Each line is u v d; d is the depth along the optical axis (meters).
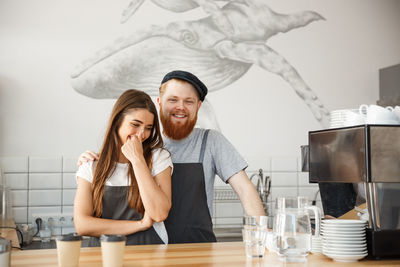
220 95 3.61
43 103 3.32
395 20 3.99
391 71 3.75
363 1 3.94
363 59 3.90
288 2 3.80
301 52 3.79
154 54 3.51
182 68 3.54
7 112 3.27
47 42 3.35
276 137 3.69
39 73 3.33
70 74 3.37
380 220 1.24
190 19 3.59
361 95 3.87
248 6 3.71
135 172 1.56
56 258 1.28
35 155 3.30
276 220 1.27
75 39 3.40
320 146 1.43
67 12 3.39
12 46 3.30
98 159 1.67
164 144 1.88
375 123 1.32
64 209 3.31
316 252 1.37
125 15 3.48
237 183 1.87
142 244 1.60
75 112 3.37
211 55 3.61
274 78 3.72
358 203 1.47
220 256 1.31
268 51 3.73
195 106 1.83
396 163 1.23
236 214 3.54
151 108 1.67
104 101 3.41
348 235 1.24
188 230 1.79
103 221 1.56
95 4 3.44
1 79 3.27
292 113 3.73
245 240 1.31
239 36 3.68
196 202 1.82
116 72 3.44
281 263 1.21
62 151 3.34
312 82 3.80
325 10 3.87
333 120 1.65
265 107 3.69
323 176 1.41
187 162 1.86
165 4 3.55
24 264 1.19
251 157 3.64
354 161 1.28
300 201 1.43
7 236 2.21
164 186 1.67
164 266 1.16
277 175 3.67
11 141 3.27
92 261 1.22
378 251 1.25
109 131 1.66
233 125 3.62
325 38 3.85
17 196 3.26
